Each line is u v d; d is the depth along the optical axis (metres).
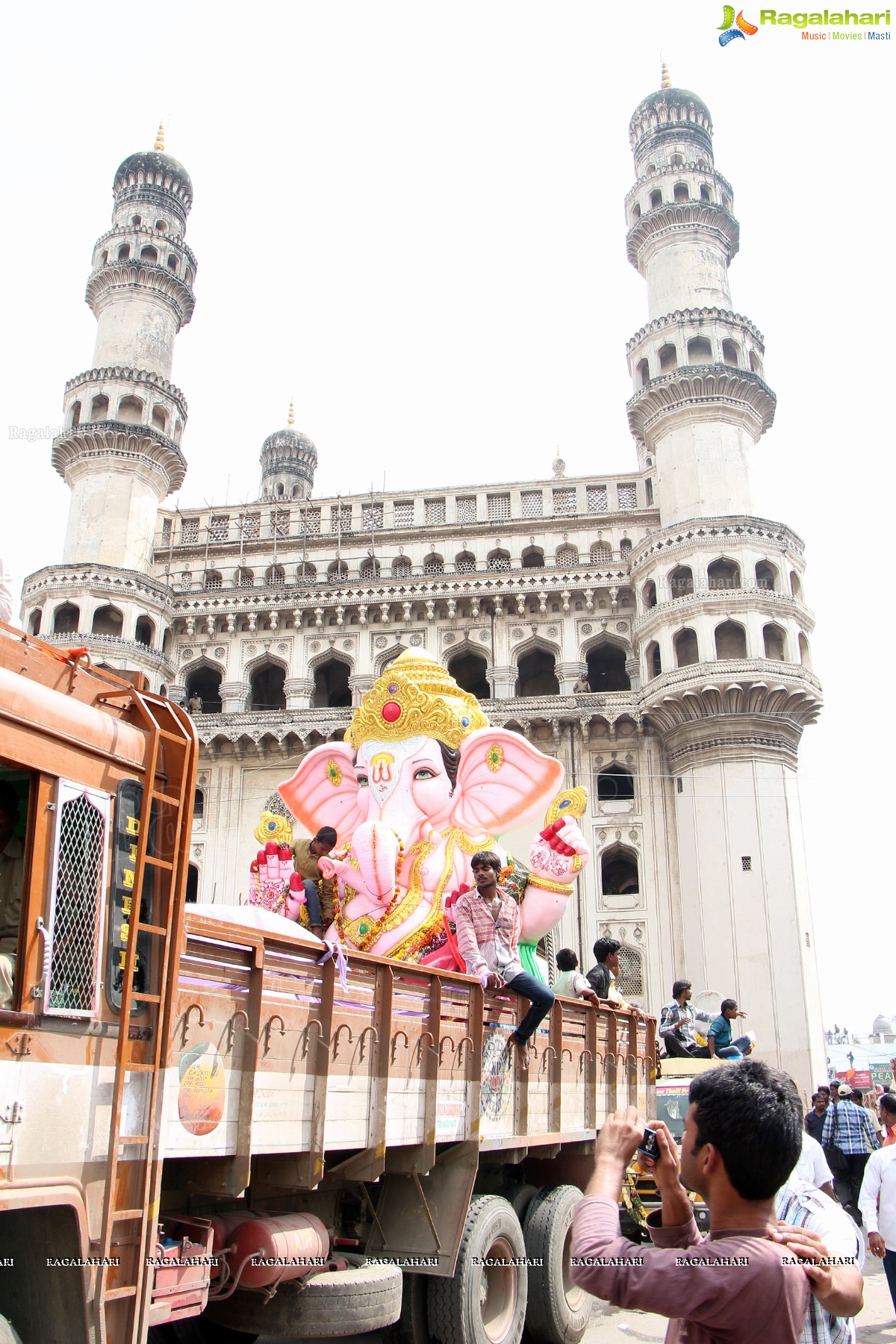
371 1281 6.43
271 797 37.41
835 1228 4.30
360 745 12.62
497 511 42.19
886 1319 10.86
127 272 44.19
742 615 34.72
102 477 40.44
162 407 42.22
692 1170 3.44
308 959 6.30
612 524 40.41
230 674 39.62
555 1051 9.55
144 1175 4.73
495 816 11.61
